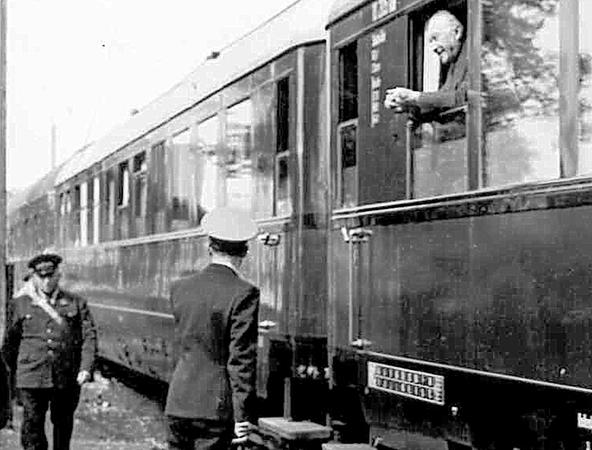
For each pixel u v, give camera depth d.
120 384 17.69
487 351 6.29
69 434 9.18
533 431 5.87
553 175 5.72
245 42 11.25
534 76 5.90
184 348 6.23
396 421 7.60
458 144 6.70
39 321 8.91
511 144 6.09
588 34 5.50
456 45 6.77
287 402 9.61
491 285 6.26
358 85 8.23
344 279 8.46
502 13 6.18
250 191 10.65
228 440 6.19
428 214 7.04
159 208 14.27
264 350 10.03
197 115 12.54
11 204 29.77
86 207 19.36
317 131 9.31
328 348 8.77
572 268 5.52
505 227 6.13
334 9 8.76
